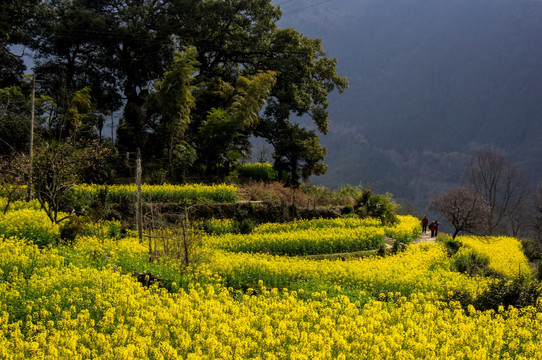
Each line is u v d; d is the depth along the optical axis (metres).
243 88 35.12
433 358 8.16
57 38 34.09
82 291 10.55
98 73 37.69
